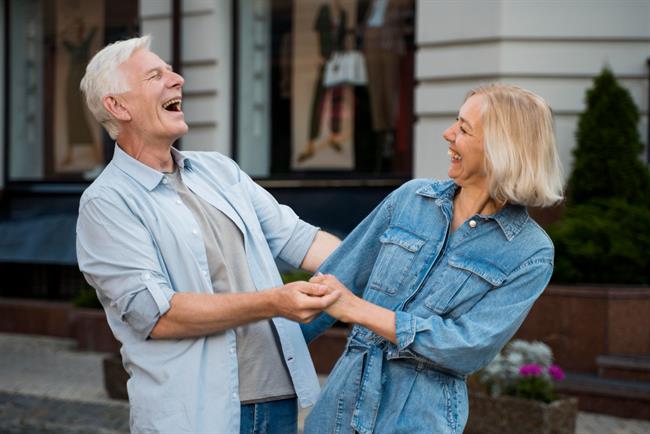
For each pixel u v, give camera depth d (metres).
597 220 7.04
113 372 6.73
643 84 7.91
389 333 2.43
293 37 9.41
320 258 2.96
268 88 9.51
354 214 8.80
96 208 2.60
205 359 2.61
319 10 9.28
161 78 2.70
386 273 2.57
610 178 7.36
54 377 7.52
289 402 2.81
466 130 2.43
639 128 7.90
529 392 5.45
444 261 2.50
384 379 2.55
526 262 2.44
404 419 2.50
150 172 2.68
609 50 7.89
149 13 9.73
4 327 9.59
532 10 7.85
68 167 10.89
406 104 8.82
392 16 8.88
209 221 2.75
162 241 2.63
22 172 11.11
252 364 2.71
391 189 8.84
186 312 2.51
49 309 9.33
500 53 7.88
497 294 2.44
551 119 2.40
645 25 7.87
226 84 9.56
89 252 2.61
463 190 2.55
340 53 9.18
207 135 9.58
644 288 6.70
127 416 6.24
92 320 8.47
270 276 2.80
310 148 9.36
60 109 10.89
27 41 11.04
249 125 9.60
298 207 9.07
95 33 10.57
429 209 2.59
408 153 8.81
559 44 7.88
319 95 9.30
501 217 2.46
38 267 10.09
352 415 2.56
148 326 2.55
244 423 2.71
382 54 8.95
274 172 9.53
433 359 2.42
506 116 2.36
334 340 7.18
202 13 9.48
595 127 7.43
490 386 5.57
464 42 8.06
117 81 2.66
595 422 5.99
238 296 2.50
